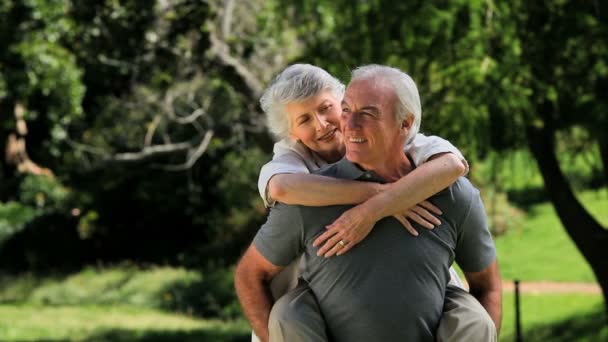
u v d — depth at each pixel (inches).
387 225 95.9
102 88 678.5
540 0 289.4
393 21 288.5
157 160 747.4
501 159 325.4
